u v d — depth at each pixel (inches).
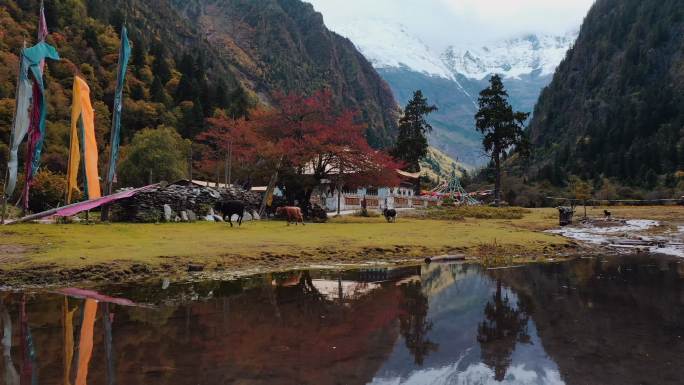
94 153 1002.7
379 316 362.0
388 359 262.4
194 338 296.2
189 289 458.6
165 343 285.1
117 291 444.8
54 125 3149.6
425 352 275.1
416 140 3437.5
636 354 274.2
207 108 4616.1
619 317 364.8
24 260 519.5
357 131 1558.8
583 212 2006.6
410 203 2741.1
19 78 819.4
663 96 5211.6
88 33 4584.2
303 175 1578.5
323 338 300.8
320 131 1525.6
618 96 6023.6
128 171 2677.2
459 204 2527.1
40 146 896.3
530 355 271.1
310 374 235.8
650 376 239.0
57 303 391.5
